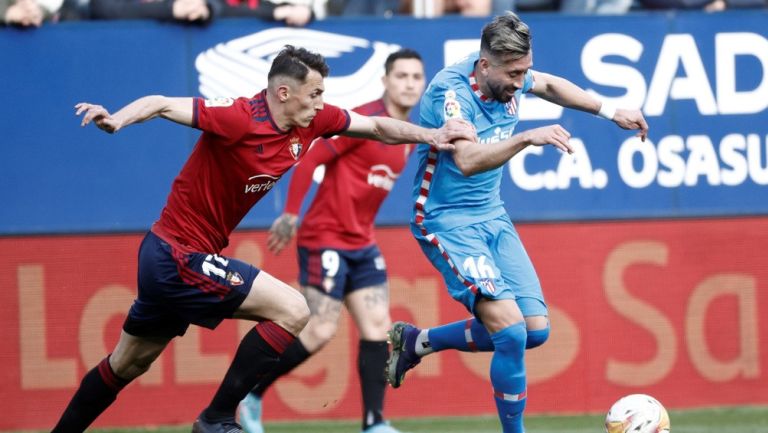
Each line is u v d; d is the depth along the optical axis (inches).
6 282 1000.9
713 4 1169.4
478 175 757.3
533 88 783.7
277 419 1019.3
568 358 1043.9
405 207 1035.9
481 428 984.9
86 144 1012.5
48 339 1002.7
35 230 1004.6
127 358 757.9
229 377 732.0
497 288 740.7
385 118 735.7
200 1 1020.5
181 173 720.3
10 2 1004.6
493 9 1141.1
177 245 711.7
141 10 1042.1
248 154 702.5
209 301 713.0
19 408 997.2
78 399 767.7
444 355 1034.1
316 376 1023.0
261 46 1034.1
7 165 1004.6
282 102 698.2
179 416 1007.6
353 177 932.6
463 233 756.0
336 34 1042.7
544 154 1048.8
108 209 1013.8
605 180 1055.6
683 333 1056.2
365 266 947.3
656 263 1056.8
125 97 1018.7
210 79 1029.2
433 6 1146.0
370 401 927.0
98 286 1010.1
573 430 965.2
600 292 1050.1
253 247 1021.2
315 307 928.3
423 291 1033.5
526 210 1047.0
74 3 1094.4
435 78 753.0
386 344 941.2
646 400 746.8
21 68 1008.2
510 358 738.2
